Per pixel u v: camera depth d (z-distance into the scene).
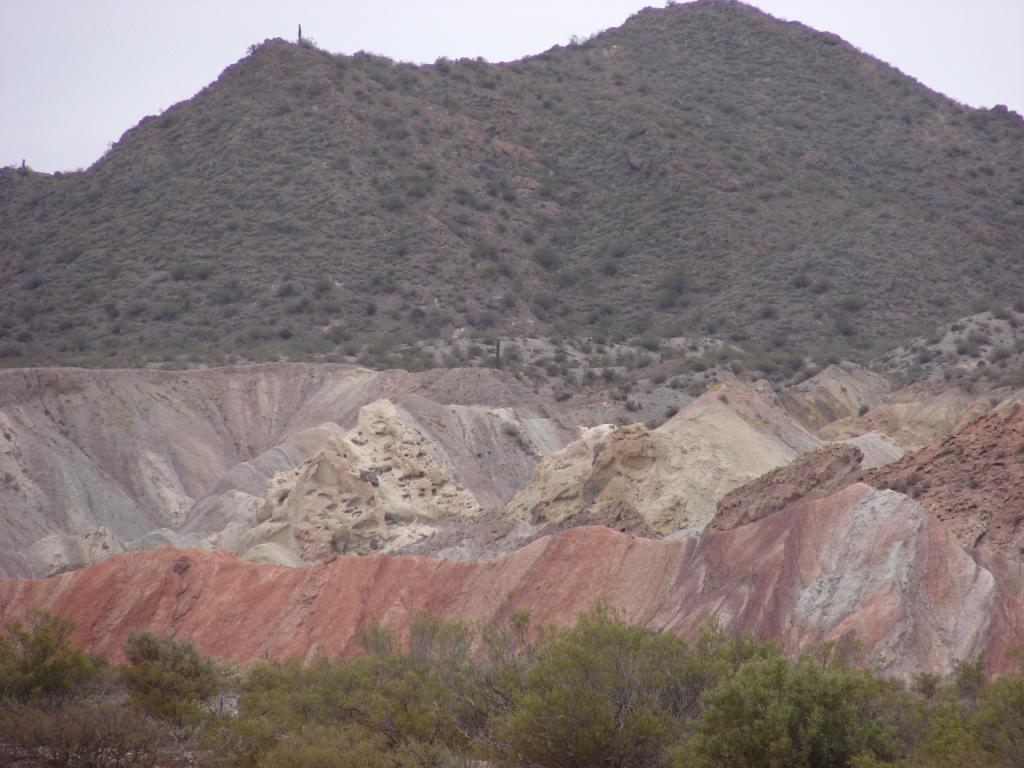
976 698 137.62
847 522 187.12
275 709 148.38
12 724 134.25
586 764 124.81
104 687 172.12
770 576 187.00
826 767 117.69
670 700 132.12
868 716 122.31
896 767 111.94
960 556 177.88
